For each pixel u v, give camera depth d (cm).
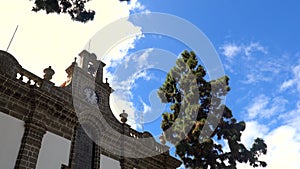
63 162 1416
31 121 1337
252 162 2192
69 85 1731
